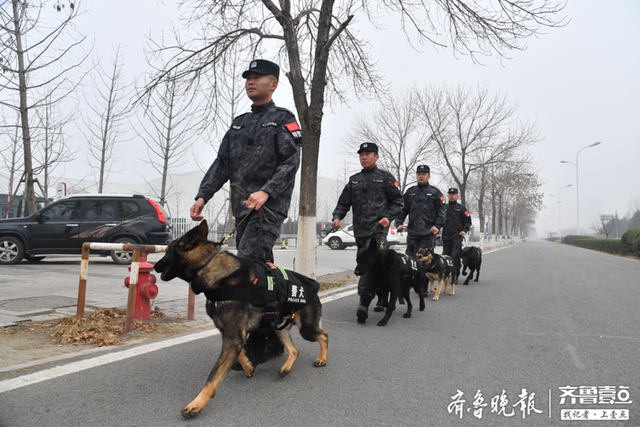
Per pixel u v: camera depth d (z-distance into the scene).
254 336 3.28
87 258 4.63
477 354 3.84
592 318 5.54
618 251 25.78
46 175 16.73
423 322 5.28
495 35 9.09
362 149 5.75
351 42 9.81
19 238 10.64
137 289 4.73
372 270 5.02
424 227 7.64
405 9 9.12
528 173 27.53
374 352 3.89
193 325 4.80
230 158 3.71
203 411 2.53
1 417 2.38
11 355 3.51
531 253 26.34
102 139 15.39
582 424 2.46
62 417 2.40
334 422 2.41
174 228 22.36
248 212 3.46
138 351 3.70
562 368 3.46
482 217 27.97
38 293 6.33
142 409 2.53
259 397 2.78
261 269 2.93
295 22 8.52
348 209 6.09
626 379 3.21
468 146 23.25
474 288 8.84
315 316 3.38
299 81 7.90
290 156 3.44
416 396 2.83
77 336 4.00
